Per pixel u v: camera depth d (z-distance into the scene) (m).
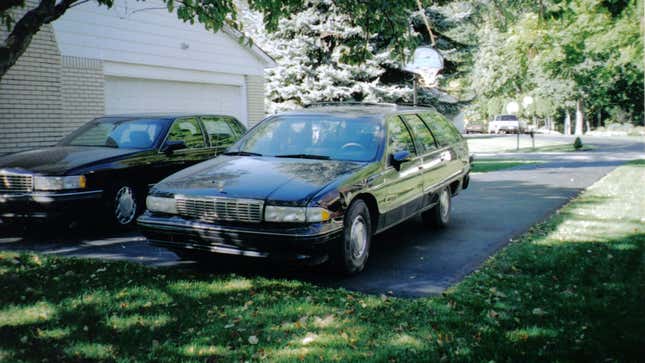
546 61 25.00
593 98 56.53
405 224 8.34
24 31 4.82
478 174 15.73
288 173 5.59
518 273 5.49
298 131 6.63
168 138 8.21
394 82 21.19
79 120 10.80
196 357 3.56
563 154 25.34
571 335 3.90
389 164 6.20
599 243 6.61
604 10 9.60
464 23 20.06
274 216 5.05
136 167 7.55
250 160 6.14
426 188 7.13
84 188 6.91
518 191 11.98
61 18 10.36
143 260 6.07
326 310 4.41
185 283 5.07
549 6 6.45
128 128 8.33
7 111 9.55
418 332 3.97
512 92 61.91
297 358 3.54
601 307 4.42
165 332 3.96
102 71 11.18
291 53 19.36
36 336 3.85
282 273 5.59
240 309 4.41
